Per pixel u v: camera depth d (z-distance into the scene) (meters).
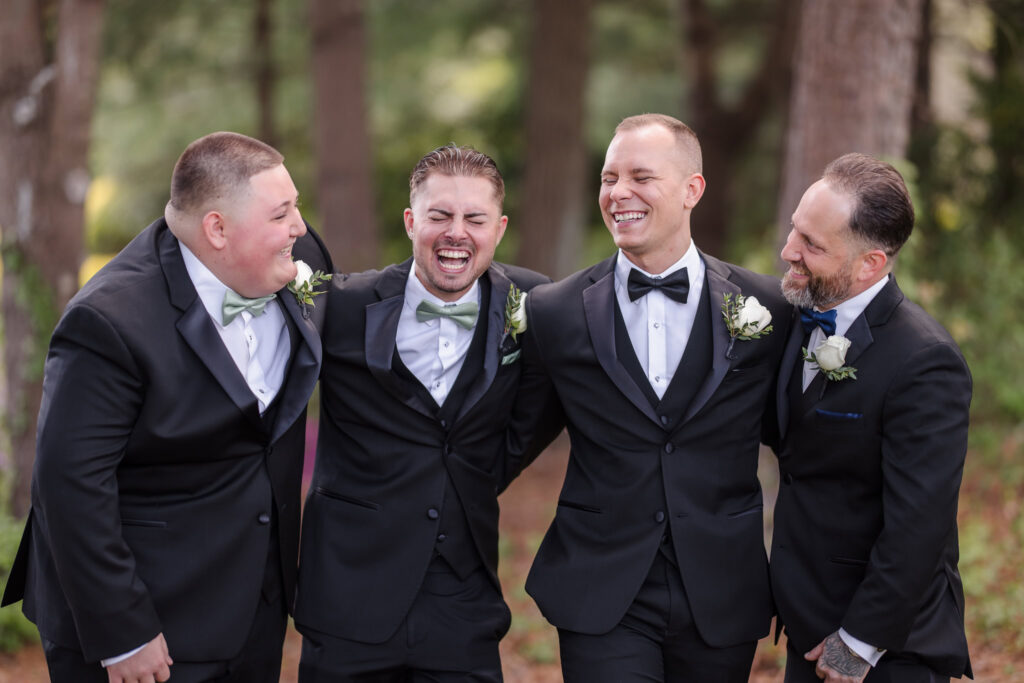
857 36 4.84
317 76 9.65
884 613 2.58
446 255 2.82
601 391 2.87
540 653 4.84
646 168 2.81
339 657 2.87
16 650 4.63
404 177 13.74
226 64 11.93
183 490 2.68
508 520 7.05
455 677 2.89
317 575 2.91
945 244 7.42
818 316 2.77
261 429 2.71
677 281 2.87
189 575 2.65
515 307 2.95
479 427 2.94
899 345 2.66
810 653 2.76
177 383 2.59
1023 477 5.92
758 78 11.34
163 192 13.30
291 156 13.59
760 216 13.07
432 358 2.94
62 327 2.53
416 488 2.89
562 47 9.56
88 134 5.62
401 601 2.86
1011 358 6.88
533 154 9.73
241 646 2.71
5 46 5.43
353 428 2.95
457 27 11.53
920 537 2.56
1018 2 7.42
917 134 7.90
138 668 2.53
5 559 4.79
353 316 2.95
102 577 2.47
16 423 5.48
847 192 2.65
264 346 2.79
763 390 2.90
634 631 2.85
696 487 2.85
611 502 2.86
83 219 5.64
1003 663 3.99
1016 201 7.93
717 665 2.88
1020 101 7.71
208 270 2.69
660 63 13.52
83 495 2.46
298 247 3.03
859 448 2.71
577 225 9.89
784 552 2.89
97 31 5.57
